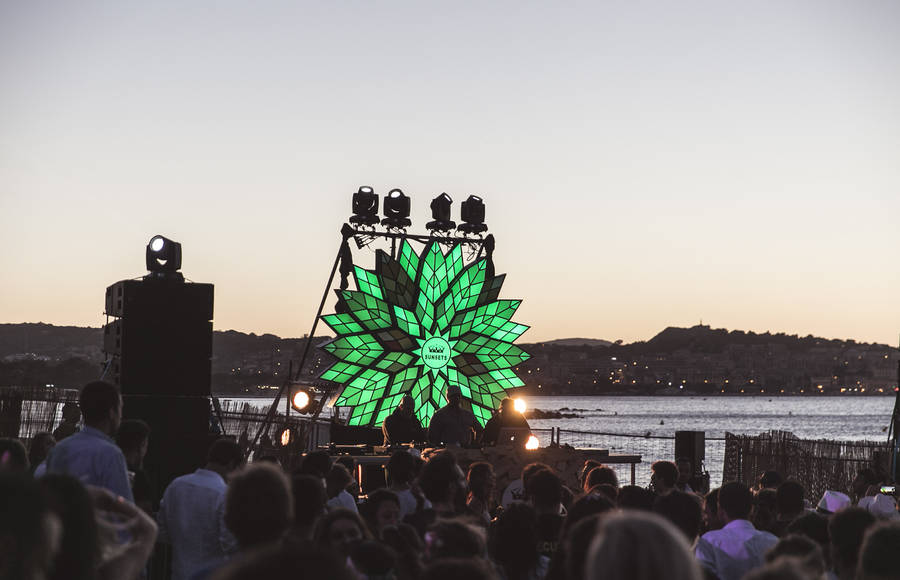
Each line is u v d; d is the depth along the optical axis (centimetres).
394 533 604
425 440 1939
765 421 19200
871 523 563
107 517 482
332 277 2069
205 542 804
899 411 1953
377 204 2095
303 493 654
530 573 607
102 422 721
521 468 1627
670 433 12488
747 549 727
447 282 2177
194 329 1322
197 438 1309
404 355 2122
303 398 1895
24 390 1852
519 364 2239
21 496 298
